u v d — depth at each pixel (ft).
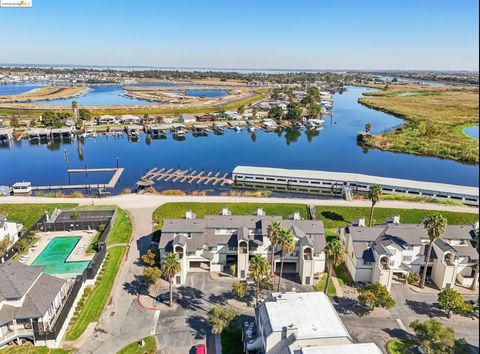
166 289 239.71
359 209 350.02
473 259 249.55
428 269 259.60
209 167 538.88
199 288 242.58
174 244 244.22
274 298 199.31
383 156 615.16
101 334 199.00
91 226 314.35
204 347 185.88
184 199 367.25
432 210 346.13
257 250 261.65
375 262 242.78
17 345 189.67
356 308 226.17
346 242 271.08
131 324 207.31
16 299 187.73
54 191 428.56
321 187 449.06
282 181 458.09
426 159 597.93
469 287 247.91
